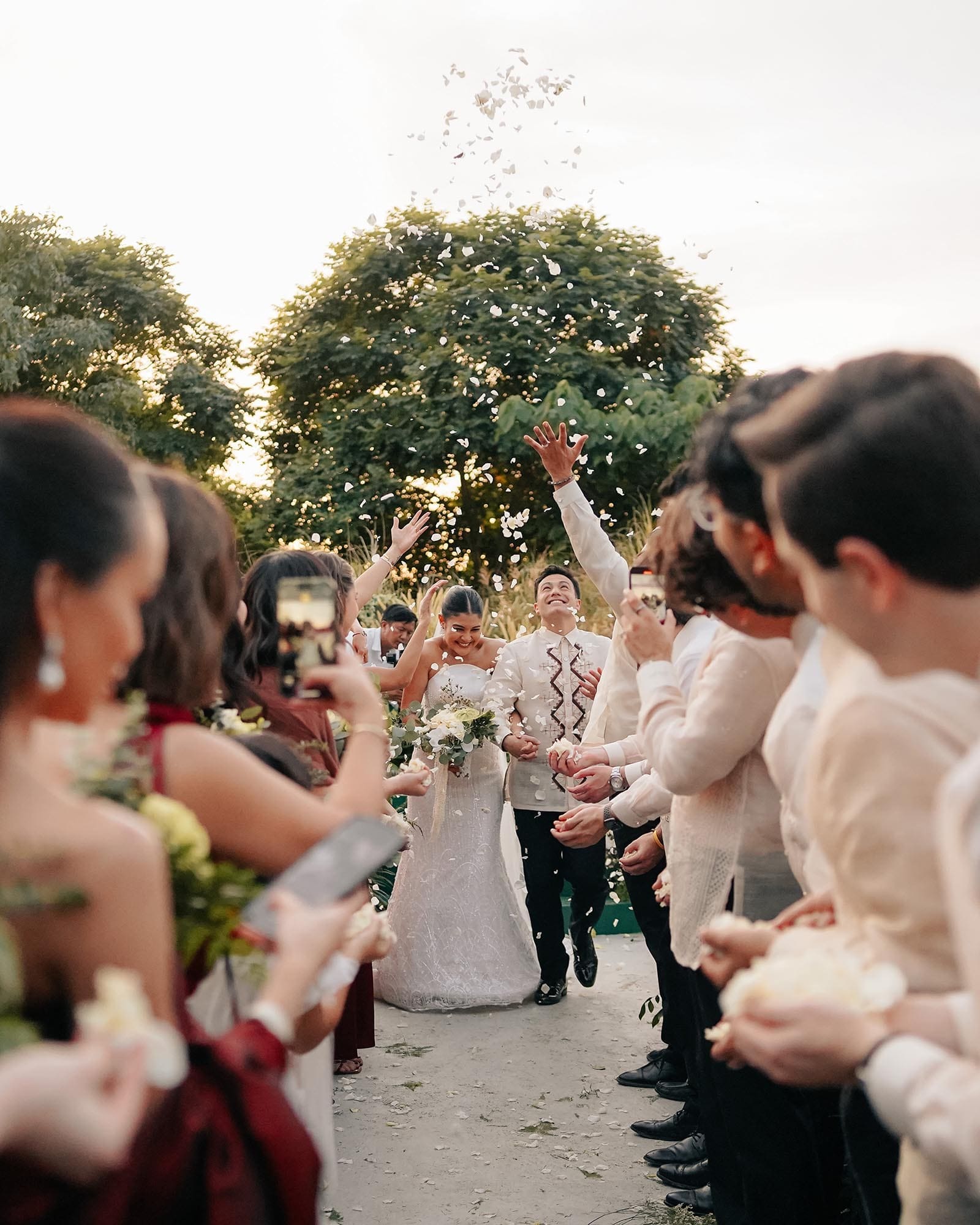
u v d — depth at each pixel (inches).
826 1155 100.3
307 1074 87.1
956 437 48.9
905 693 52.0
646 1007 166.1
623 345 812.0
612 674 171.3
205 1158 46.7
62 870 43.9
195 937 56.2
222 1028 65.4
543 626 219.6
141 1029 39.7
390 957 206.5
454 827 208.1
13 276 1148.5
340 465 900.0
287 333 1102.4
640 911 159.9
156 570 49.4
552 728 209.0
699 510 78.2
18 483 45.1
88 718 48.3
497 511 802.8
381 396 917.2
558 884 205.0
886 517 48.8
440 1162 142.3
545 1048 182.5
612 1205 131.6
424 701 227.6
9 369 1071.6
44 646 45.3
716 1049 56.6
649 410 717.3
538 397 765.9
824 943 55.9
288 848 62.4
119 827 45.4
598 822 146.4
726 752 92.2
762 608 78.5
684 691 118.3
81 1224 42.4
